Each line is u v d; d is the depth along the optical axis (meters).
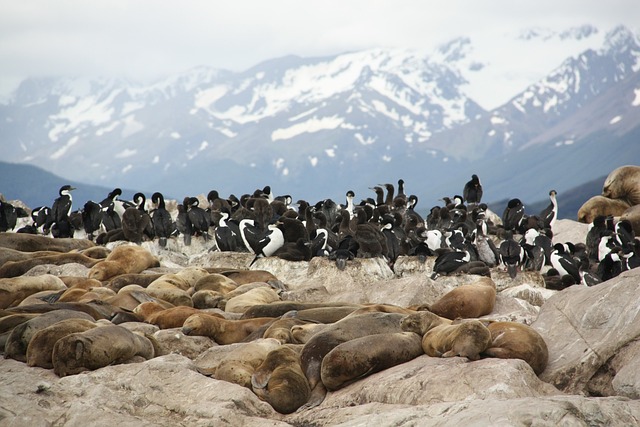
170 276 78.25
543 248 91.31
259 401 44.50
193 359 55.62
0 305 72.75
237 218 104.44
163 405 44.53
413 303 69.88
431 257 87.06
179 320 61.50
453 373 44.25
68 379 46.81
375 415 39.38
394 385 44.75
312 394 46.88
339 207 135.50
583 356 48.38
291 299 73.69
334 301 72.88
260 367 47.75
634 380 43.06
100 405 43.38
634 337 47.44
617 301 51.38
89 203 116.44
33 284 74.94
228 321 58.97
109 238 106.88
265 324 58.09
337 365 46.75
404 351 48.50
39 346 51.47
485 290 61.94
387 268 83.06
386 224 87.44
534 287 73.19
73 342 48.94
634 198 120.00
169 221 103.12
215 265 92.25
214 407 42.50
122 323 59.97
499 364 44.12
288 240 90.38
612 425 36.28
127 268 84.94
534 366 47.66
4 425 40.91
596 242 96.00
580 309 52.91
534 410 35.88
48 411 42.25
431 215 116.81
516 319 59.16
